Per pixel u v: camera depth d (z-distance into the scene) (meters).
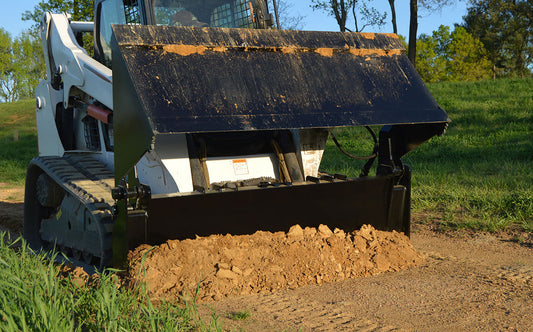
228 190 4.21
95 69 5.28
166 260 3.88
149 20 4.89
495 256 5.10
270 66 3.98
